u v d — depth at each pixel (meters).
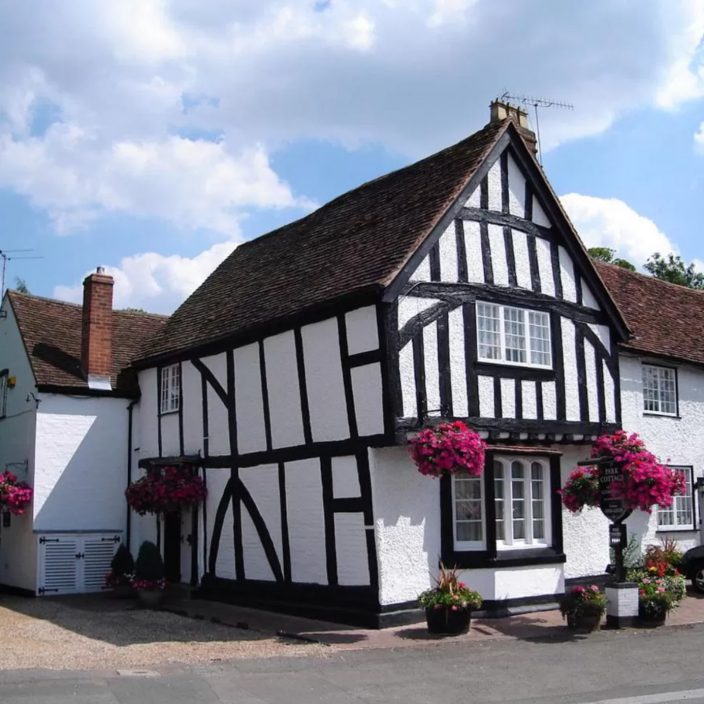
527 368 13.67
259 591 14.14
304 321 13.46
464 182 13.21
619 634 11.24
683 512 17.56
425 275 12.59
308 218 18.11
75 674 8.55
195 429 16.20
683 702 7.50
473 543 12.92
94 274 18.22
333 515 12.70
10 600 16.08
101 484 17.75
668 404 17.77
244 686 8.20
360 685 8.34
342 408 12.62
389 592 11.94
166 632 11.79
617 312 15.22
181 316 18.72
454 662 9.49
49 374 17.52
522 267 14.02
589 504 12.51
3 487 16.59
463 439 11.42
